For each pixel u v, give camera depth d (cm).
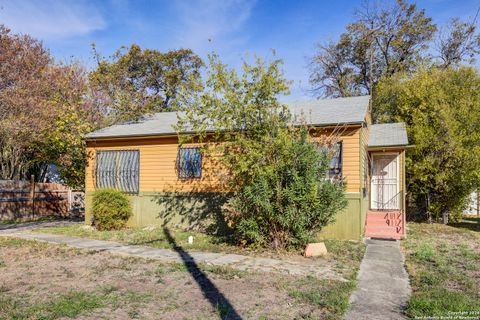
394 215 1343
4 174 1886
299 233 919
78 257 885
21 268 771
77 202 2103
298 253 925
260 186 914
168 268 769
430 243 1109
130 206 1441
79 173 1752
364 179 1252
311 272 743
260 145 964
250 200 943
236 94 1051
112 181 1490
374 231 1262
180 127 1207
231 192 1291
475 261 858
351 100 1464
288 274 726
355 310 531
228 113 1050
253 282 668
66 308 517
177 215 1376
